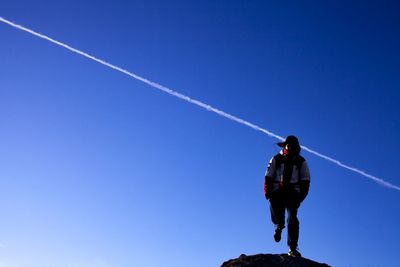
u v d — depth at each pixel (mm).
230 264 6348
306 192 6715
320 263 6426
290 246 6602
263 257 6367
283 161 6801
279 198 6738
